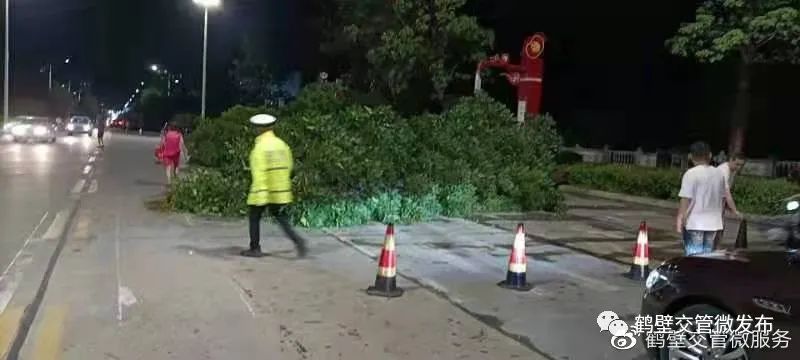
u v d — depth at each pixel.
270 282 8.52
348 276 8.96
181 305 7.43
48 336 6.37
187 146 32.00
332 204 12.76
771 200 17.41
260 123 10.03
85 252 9.88
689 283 5.51
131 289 7.99
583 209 18.06
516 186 15.92
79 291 7.86
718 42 21.52
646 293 5.95
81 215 13.09
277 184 10.05
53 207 14.06
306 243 11.06
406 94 30.19
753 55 22.66
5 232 11.17
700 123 35.69
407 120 16.34
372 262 9.84
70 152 32.84
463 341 6.59
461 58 28.91
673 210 18.73
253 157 9.96
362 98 30.53
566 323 7.25
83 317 6.94
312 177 12.66
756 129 32.66
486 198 15.79
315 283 8.55
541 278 9.31
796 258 5.39
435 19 28.06
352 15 31.89
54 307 7.25
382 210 13.40
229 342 6.36
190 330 6.65
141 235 11.27
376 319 7.19
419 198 14.13
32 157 28.12
